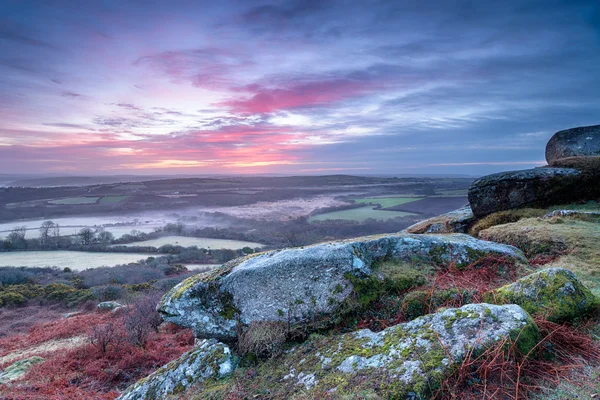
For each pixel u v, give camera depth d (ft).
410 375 9.72
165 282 108.88
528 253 22.72
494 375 9.50
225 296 17.17
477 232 33.68
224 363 15.17
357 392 9.79
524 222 27.84
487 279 17.37
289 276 16.84
